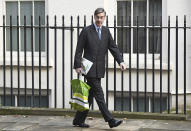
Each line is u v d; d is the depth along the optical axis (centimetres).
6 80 1165
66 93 1125
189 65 1048
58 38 1127
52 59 1134
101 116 923
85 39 792
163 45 1078
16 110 965
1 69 1168
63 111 943
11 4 1184
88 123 873
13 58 1169
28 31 1181
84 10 1107
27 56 1170
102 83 1104
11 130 819
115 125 795
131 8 1111
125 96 1102
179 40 1052
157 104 1085
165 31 1072
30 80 1151
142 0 1104
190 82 1051
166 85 1065
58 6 1123
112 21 1109
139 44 1111
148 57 1095
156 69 1067
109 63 1088
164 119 895
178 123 866
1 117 941
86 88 787
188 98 1054
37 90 1150
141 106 1101
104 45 796
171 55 1062
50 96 1143
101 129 820
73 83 796
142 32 1110
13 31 1191
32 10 1170
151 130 811
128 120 895
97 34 793
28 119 916
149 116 901
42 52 1161
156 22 1096
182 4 1044
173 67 1058
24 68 1041
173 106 1061
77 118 830
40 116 946
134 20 1112
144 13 1106
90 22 1104
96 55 791
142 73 1079
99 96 798
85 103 784
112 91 1100
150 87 1073
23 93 1160
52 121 895
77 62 791
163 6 1070
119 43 1123
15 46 1187
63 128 828
